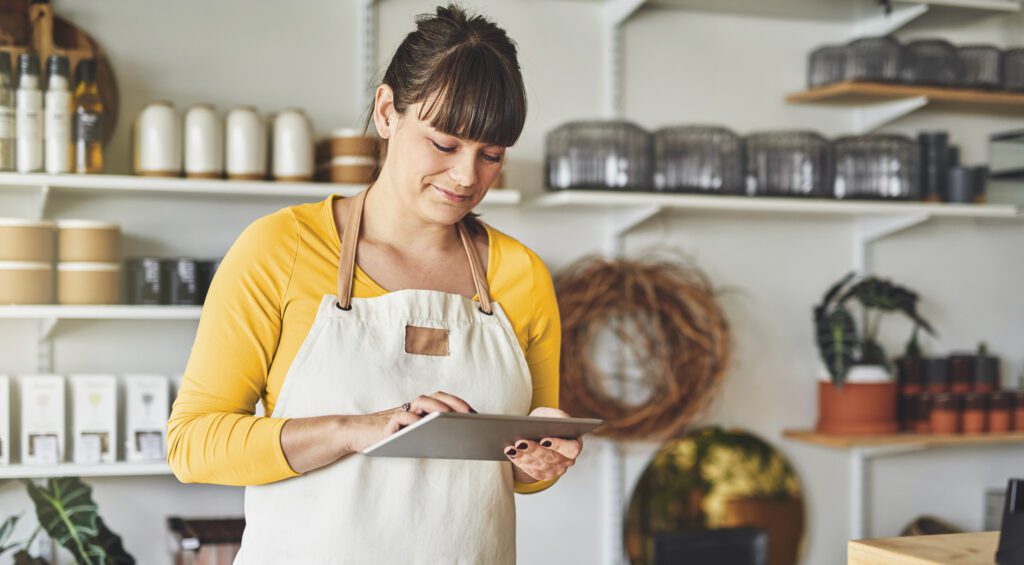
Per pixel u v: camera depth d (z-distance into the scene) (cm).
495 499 137
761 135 279
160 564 257
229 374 128
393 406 131
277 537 130
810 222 306
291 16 264
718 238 298
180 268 238
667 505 288
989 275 323
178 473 128
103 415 237
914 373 300
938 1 282
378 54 270
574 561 287
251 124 238
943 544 116
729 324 293
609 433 278
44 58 233
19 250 227
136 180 229
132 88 252
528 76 283
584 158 265
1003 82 293
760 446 296
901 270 315
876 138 284
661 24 294
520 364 142
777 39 304
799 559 300
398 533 131
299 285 132
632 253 290
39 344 249
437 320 137
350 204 141
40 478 251
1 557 246
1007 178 296
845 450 309
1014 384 325
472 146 126
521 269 147
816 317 294
